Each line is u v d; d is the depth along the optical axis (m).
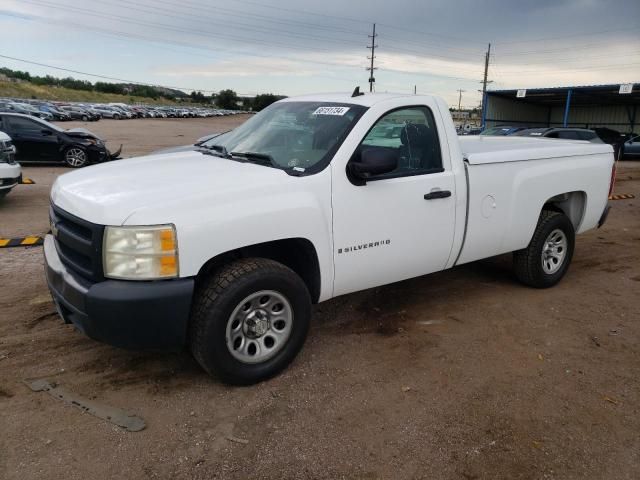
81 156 15.57
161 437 2.94
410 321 4.57
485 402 3.37
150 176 3.50
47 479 2.59
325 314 4.66
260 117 4.60
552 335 4.37
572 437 3.06
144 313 2.96
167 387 3.43
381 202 3.85
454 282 5.59
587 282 5.75
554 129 20.89
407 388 3.50
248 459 2.80
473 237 4.56
